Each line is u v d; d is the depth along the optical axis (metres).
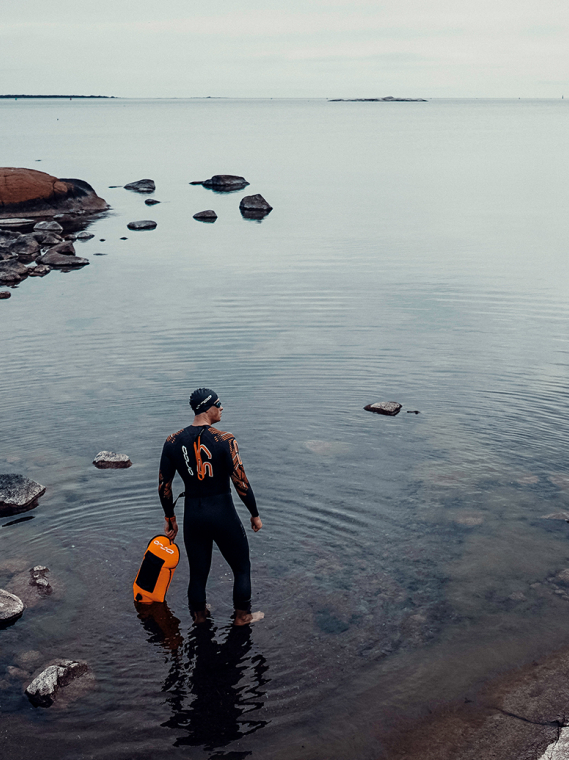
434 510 5.90
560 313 12.52
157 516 5.91
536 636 4.36
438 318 12.33
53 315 13.08
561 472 6.51
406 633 4.43
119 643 4.41
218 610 4.73
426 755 3.48
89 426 7.77
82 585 5.00
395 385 8.95
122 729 3.72
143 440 7.38
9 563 5.24
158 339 11.26
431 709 3.79
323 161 49.56
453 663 4.14
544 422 7.68
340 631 4.46
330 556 5.28
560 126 113.81
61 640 4.44
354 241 20.88
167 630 4.53
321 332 11.52
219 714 3.80
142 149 61.97
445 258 17.94
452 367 9.61
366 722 3.71
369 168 44.28
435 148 61.59
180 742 3.62
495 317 12.37
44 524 5.79
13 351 10.75
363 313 12.73
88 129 104.19
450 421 7.78
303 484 6.35
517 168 43.38
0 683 4.08
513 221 24.20
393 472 6.59
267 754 3.53
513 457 6.86
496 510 5.88
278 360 10.02
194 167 46.28
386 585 4.92
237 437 7.39
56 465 6.82
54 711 3.86
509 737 3.57
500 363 9.77
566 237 20.97
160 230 24.17
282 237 22.02
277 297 14.10
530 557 5.22
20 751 3.58
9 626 4.59
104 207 29.59
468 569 5.09
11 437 7.50
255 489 6.25
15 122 139.38
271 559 5.24
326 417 7.94
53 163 47.66
